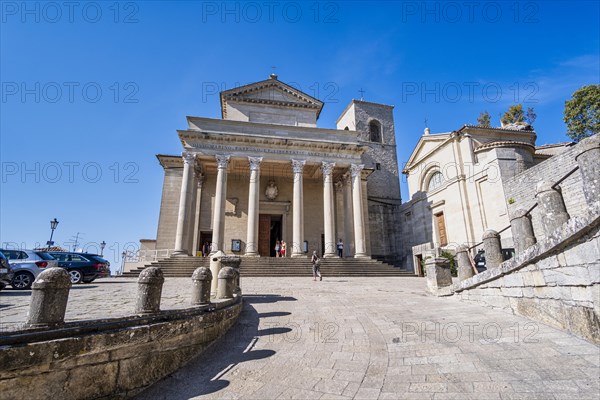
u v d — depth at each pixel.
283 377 4.70
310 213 29.58
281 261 21.42
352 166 26.50
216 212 23.31
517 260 6.81
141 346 4.62
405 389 4.13
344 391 4.18
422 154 27.86
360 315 7.97
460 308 8.10
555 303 5.87
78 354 3.96
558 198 6.88
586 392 3.74
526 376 4.22
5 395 3.41
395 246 31.62
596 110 25.58
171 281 15.66
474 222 21.70
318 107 29.98
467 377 4.32
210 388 4.48
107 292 10.66
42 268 12.34
